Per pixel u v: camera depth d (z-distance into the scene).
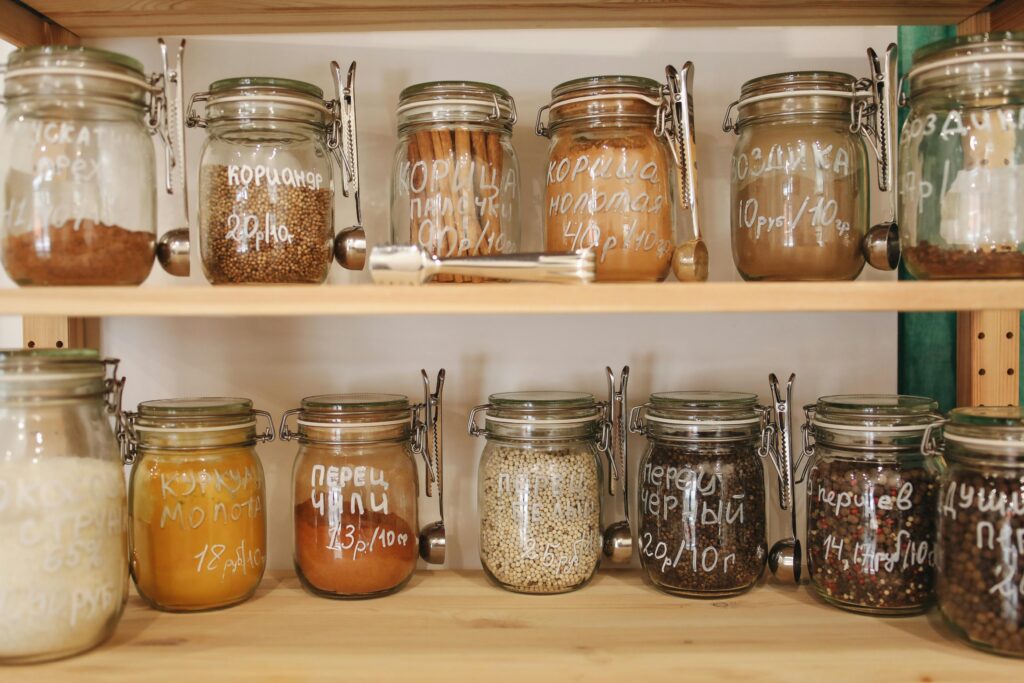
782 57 0.92
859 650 0.72
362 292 0.65
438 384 0.90
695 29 0.92
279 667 0.70
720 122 0.92
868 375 0.94
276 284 0.75
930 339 0.93
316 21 0.89
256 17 0.87
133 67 0.71
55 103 0.69
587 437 0.85
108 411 0.77
